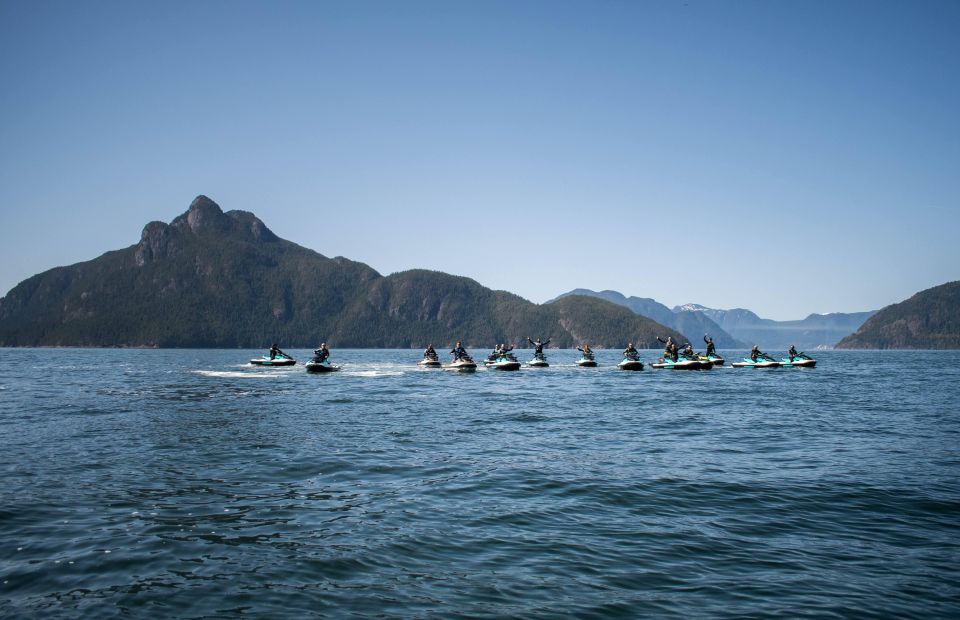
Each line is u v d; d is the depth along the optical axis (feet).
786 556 28.91
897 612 23.13
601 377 166.09
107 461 48.14
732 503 37.70
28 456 49.96
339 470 45.73
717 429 68.80
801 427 70.64
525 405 93.30
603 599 24.26
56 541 30.09
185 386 127.24
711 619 22.62
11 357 422.82
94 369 218.38
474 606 23.56
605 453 53.72
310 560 27.96
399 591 24.84
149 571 26.63
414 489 40.50
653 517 34.88
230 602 23.76
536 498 38.60
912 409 90.02
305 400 97.35
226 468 46.01
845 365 310.45
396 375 172.24
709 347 234.58
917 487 41.42
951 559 28.48
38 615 22.59
